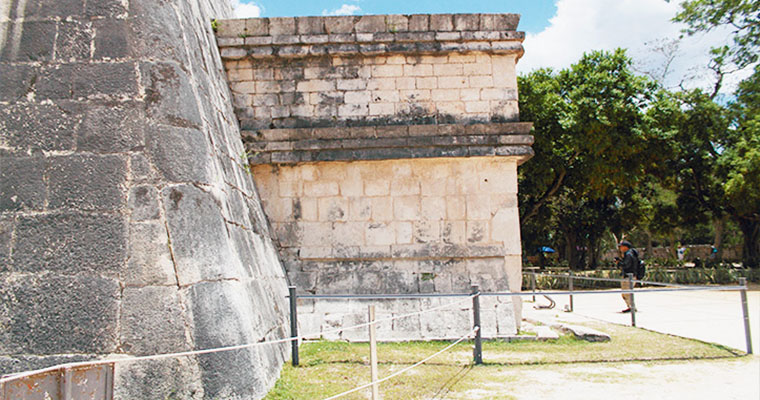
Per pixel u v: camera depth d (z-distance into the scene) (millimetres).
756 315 11773
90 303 4730
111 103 5359
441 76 9602
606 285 22844
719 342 8508
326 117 9477
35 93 5406
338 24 9492
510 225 9273
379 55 9617
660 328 10047
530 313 12672
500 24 9562
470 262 9180
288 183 9375
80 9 5688
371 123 9469
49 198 5059
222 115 7809
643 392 5645
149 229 4977
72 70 5480
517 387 5781
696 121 25938
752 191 22562
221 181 6105
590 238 34656
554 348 7988
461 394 5484
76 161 5168
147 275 4832
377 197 9336
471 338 8539
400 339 8492
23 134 5270
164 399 4488
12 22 5676
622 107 20281
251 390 4871
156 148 5242
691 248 46625
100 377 2592
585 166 22078
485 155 9164
